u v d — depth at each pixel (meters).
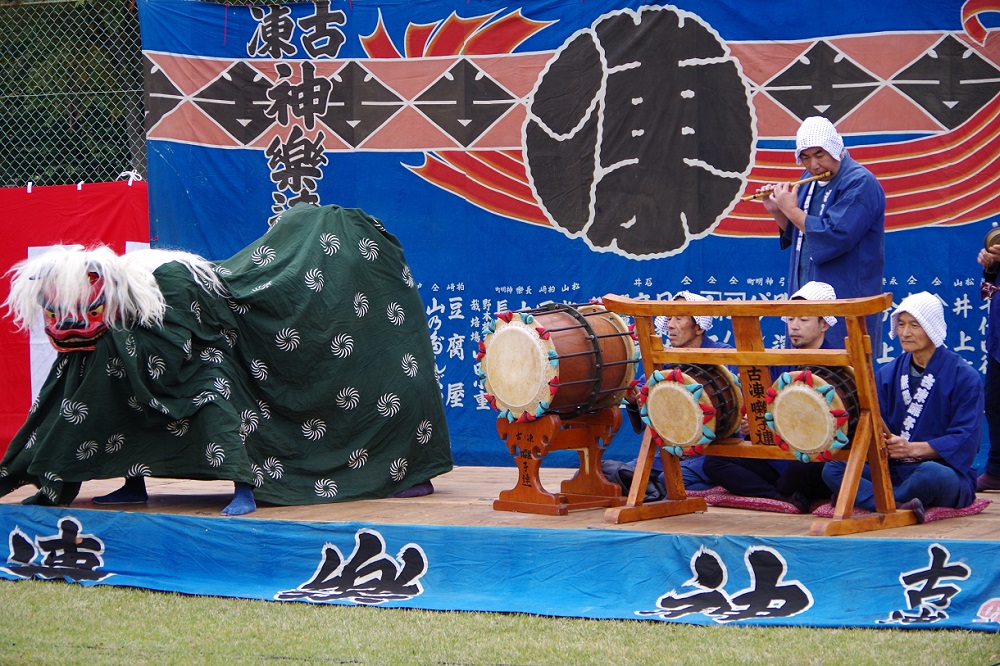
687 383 5.14
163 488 6.89
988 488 6.44
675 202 7.81
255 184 8.23
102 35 9.16
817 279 5.92
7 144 9.16
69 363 5.84
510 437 5.73
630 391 5.83
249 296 5.95
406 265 6.55
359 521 5.33
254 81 8.19
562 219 7.96
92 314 5.70
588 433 5.85
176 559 5.44
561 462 7.91
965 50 7.46
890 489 5.00
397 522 5.33
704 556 4.66
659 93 7.80
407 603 4.87
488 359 5.70
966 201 7.50
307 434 6.13
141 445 5.86
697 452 5.22
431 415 6.46
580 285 7.95
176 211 8.21
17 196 8.40
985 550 4.34
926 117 7.51
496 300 8.06
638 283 7.88
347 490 6.16
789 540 4.55
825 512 5.31
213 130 8.20
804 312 4.80
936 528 4.95
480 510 5.77
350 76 8.13
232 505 5.76
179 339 5.74
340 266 6.27
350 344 6.23
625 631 4.38
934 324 5.28
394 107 8.11
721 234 7.77
